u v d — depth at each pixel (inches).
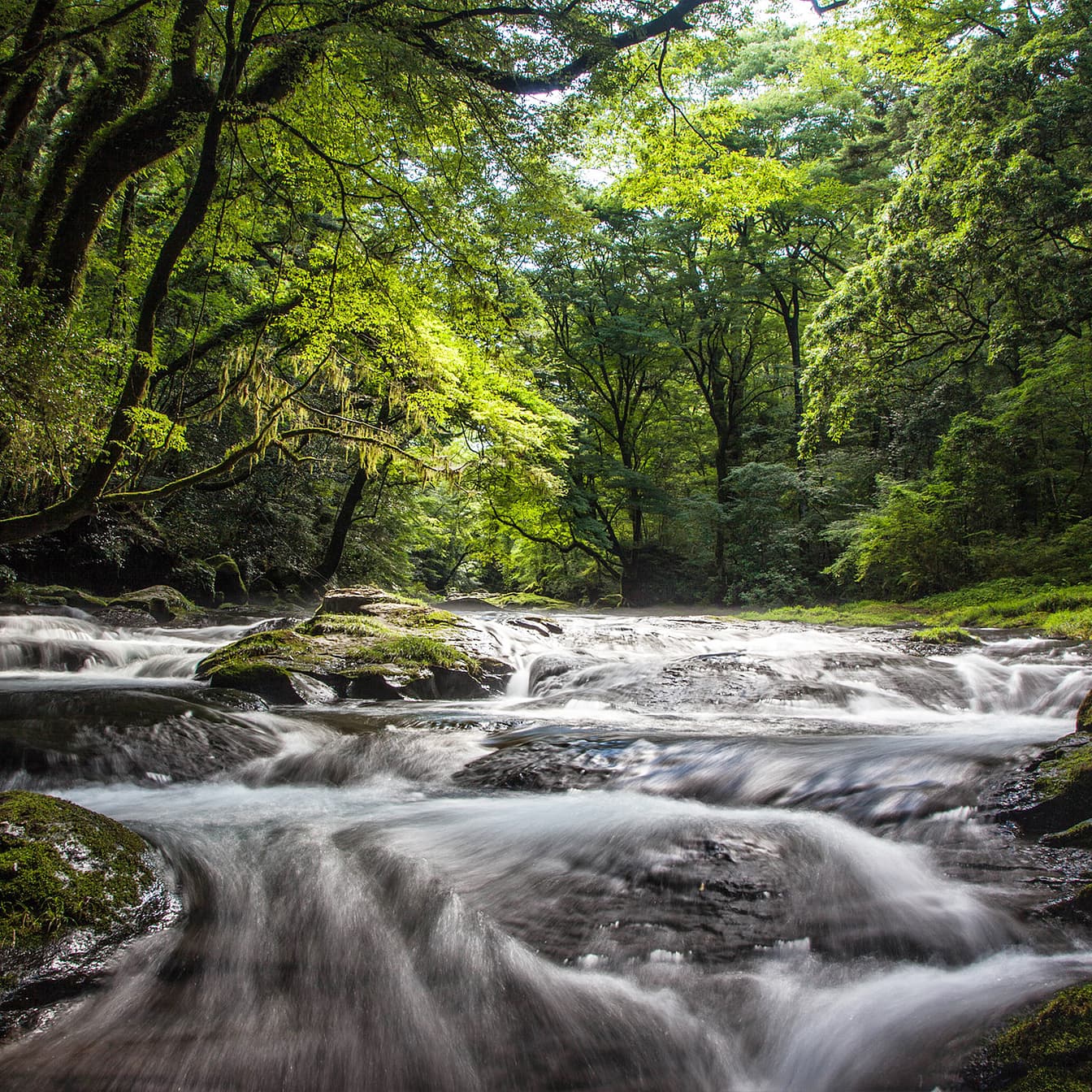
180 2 325.4
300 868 142.6
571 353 1072.8
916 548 705.0
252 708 258.7
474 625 412.5
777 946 117.0
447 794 185.6
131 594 583.8
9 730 203.8
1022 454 670.5
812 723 251.8
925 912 121.6
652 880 134.6
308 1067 95.7
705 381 1175.0
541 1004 106.8
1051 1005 90.2
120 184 341.4
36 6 307.7
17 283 309.9
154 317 259.9
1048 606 513.3
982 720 263.9
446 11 292.0
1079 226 550.3
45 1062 93.3
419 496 1106.7
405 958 117.0
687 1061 98.0
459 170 352.5
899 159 836.0
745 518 1029.8
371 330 460.4
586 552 1117.7
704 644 425.1
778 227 997.8
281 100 329.1
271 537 799.1
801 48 908.6
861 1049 94.1
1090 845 136.4
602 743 207.3
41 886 118.4
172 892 131.9
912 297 628.1
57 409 264.4
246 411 696.4
